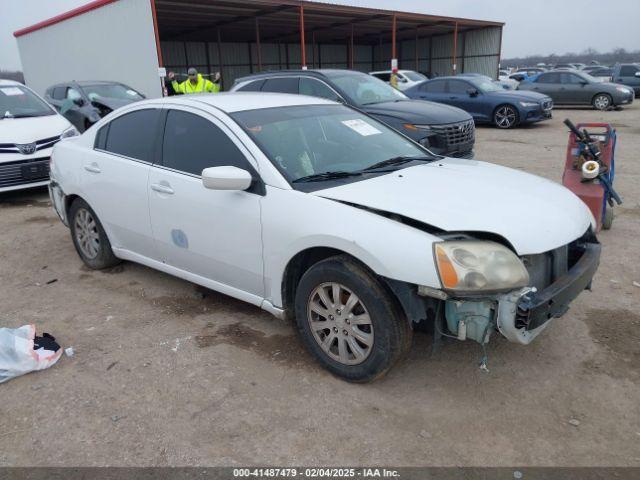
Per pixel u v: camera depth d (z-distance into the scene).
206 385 3.12
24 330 3.50
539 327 2.79
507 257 2.66
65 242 5.92
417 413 2.84
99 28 17.73
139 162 4.13
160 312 4.09
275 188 3.24
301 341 3.58
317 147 3.68
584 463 2.47
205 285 3.88
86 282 4.73
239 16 22.83
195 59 31.22
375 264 2.74
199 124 3.75
